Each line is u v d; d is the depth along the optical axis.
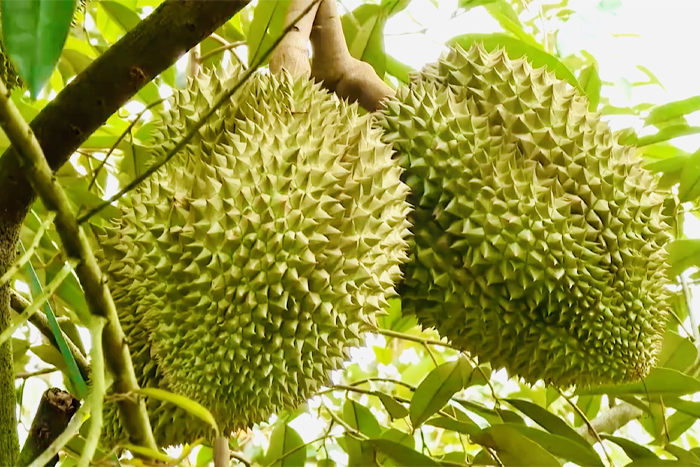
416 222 1.10
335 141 1.02
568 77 1.20
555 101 1.11
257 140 1.00
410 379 1.61
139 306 1.00
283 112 1.03
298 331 0.98
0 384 0.92
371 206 1.02
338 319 0.99
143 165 1.17
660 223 1.12
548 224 1.07
